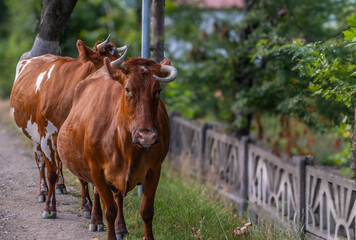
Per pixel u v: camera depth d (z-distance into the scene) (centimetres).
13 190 1107
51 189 930
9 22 4044
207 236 866
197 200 1124
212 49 1600
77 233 861
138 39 1569
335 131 1454
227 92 1623
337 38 1130
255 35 1389
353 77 862
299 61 1064
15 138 1820
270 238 903
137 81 638
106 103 744
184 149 1675
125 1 3266
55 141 915
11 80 2219
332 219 908
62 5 1112
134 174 705
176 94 1853
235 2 1616
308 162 977
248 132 1591
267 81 1430
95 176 750
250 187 1241
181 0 1911
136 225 905
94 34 2439
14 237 823
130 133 665
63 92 895
